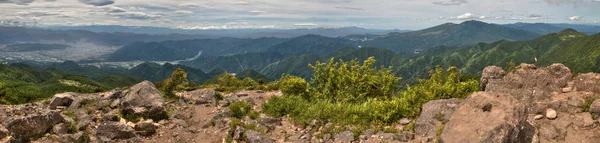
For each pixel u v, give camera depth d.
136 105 16.62
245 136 13.28
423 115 13.32
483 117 10.22
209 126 15.44
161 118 16.33
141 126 14.26
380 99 18.33
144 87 17.41
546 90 13.96
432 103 13.92
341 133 13.15
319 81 21.67
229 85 33.81
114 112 17.19
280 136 13.92
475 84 18.16
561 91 13.78
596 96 12.44
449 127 10.69
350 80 20.22
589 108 11.90
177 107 18.98
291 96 19.47
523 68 15.69
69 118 14.84
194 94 22.28
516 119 9.95
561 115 12.18
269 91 27.56
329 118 15.09
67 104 19.30
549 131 11.41
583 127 11.30
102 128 13.39
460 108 11.19
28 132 12.42
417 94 16.30
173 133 14.50
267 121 15.45
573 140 10.96
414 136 12.25
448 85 17.98
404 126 13.51
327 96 20.22
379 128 13.23
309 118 15.44
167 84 22.66
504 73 15.90
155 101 16.73
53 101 18.80
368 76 20.45
